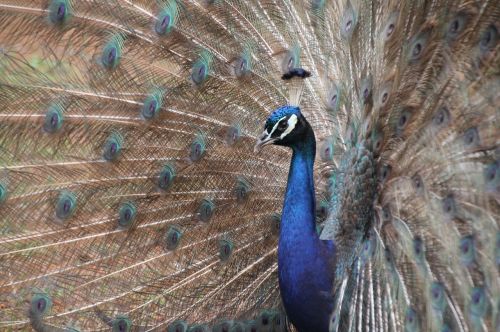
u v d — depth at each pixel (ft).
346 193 27.32
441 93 24.75
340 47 28.55
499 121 23.53
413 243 24.23
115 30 27.68
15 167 26.81
